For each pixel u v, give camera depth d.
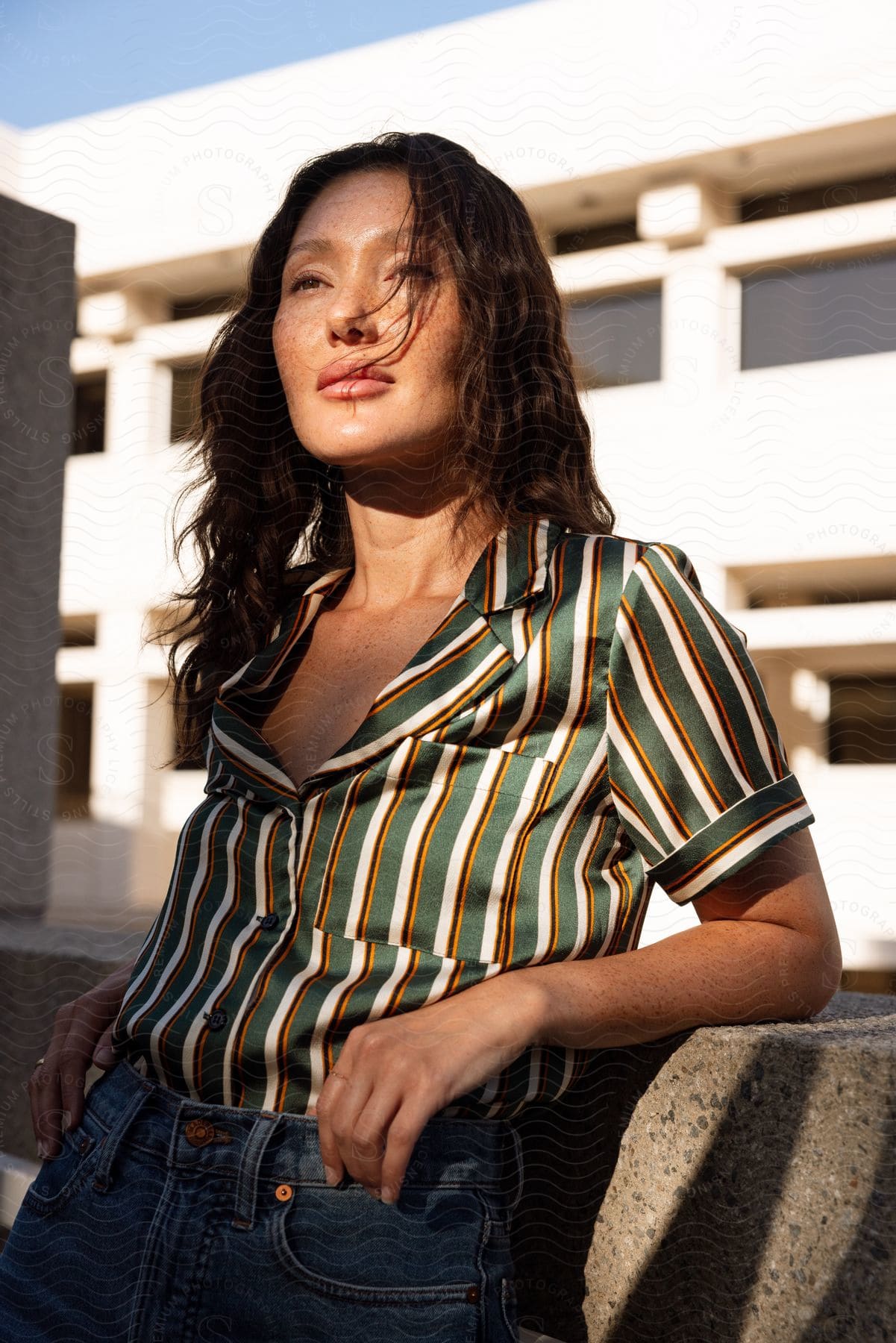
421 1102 0.56
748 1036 0.67
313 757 0.74
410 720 0.67
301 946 0.66
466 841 0.65
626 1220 0.73
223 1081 0.64
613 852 0.69
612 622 0.67
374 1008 0.62
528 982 0.61
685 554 0.72
